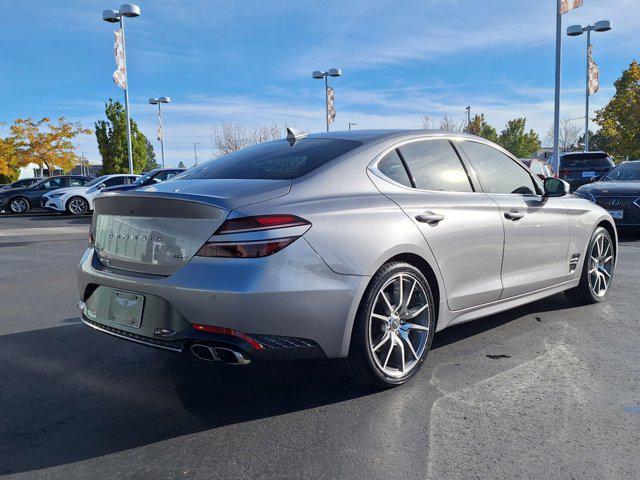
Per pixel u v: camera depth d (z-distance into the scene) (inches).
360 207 129.6
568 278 197.3
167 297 116.5
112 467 103.7
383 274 129.5
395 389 136.6
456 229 148.3
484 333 179.2
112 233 131.6
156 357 163.2
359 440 112.1
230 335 112.7
